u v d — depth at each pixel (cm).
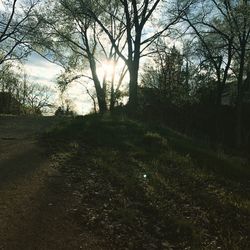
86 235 779
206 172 1289
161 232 824
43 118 2838
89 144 1581
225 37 3134
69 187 1039
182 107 3328
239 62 3362
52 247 718
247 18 2812
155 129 2011
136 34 2973
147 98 3272
